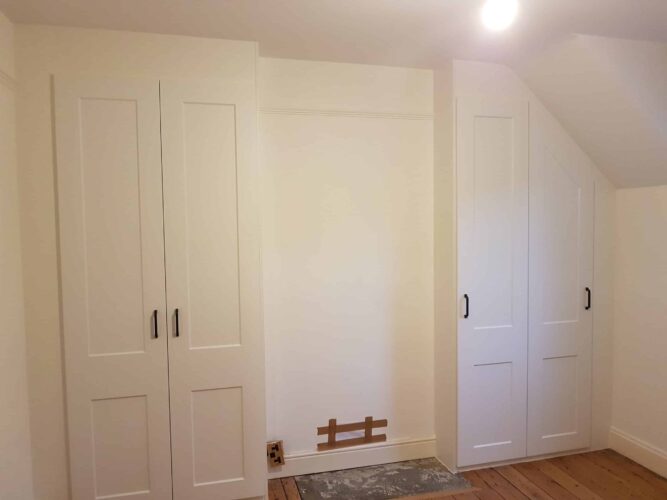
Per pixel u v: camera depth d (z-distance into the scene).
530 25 1.93
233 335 2.06
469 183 2.36
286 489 2.28
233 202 2.03
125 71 1.94
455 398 2.39
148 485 2.01
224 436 2.07
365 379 2.51
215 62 2.03
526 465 2.50
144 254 1.96
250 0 1.70
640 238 2.47
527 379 2.50
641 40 2.08
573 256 2.54
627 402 2.57
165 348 1.99
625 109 2.15
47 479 1.92
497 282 2.42
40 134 1.87
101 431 1.95
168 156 1.96
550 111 2.46
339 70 2.41
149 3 1.71
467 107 2.35
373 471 2.46
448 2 1.73
